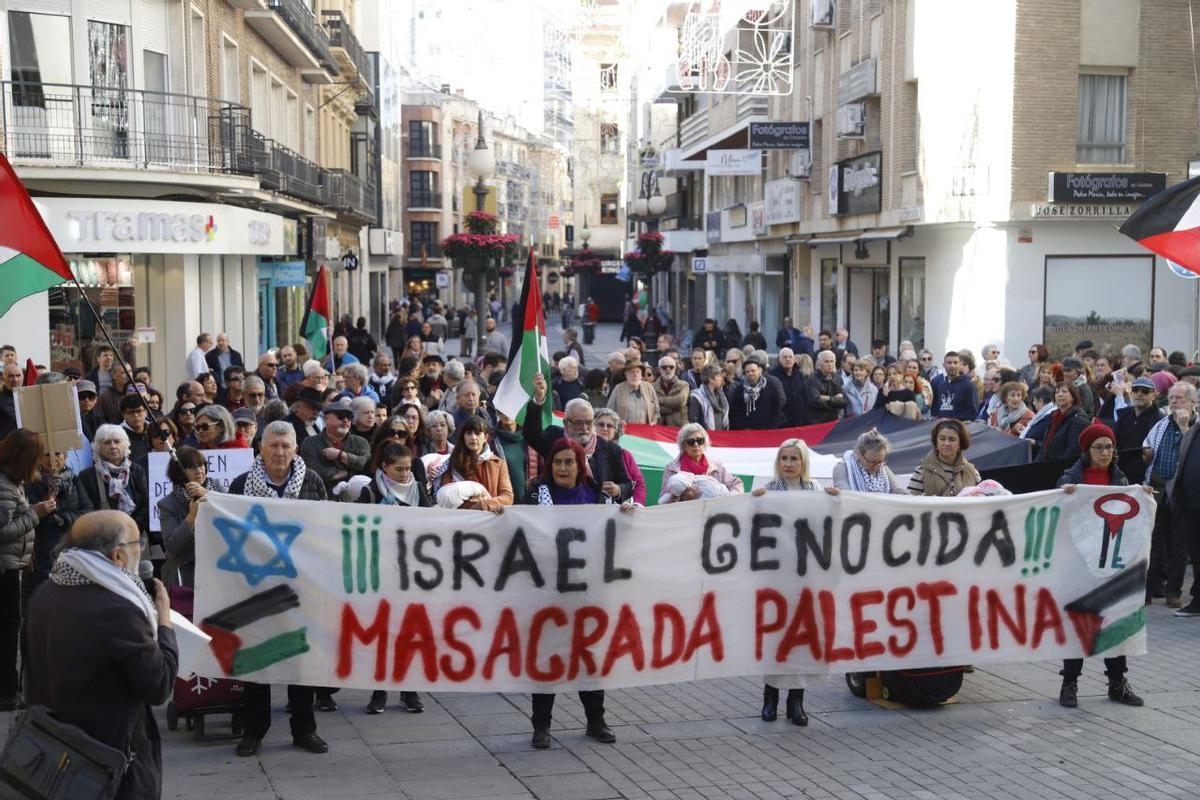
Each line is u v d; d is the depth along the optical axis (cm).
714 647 915
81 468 1119
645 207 6856
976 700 994
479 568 878
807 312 4169
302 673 858
